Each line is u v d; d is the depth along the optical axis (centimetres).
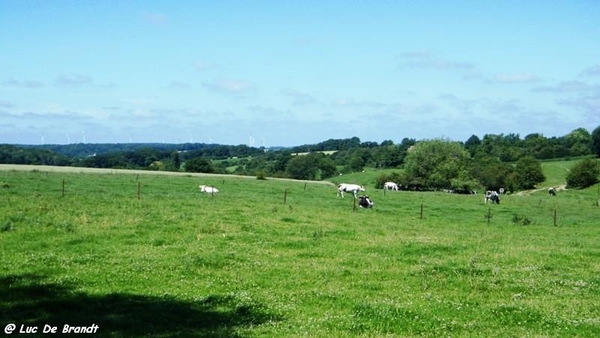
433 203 6291
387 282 1902
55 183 5666
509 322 1425
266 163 17988
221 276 1925
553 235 3569
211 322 1375
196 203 4262
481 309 1549
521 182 12188
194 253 2303
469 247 2719
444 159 11106
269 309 1508
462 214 5175
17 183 5350
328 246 2659
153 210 3634
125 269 1955
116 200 4094
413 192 8094
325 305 1576
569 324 1396
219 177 8850
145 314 1420
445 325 1373
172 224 3067
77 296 1584
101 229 2800
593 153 16488
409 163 11419
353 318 1416
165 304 1527
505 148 18500
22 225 2775
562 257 2477
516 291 1809
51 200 3819
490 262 2328
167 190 5938
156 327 1316
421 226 3806
